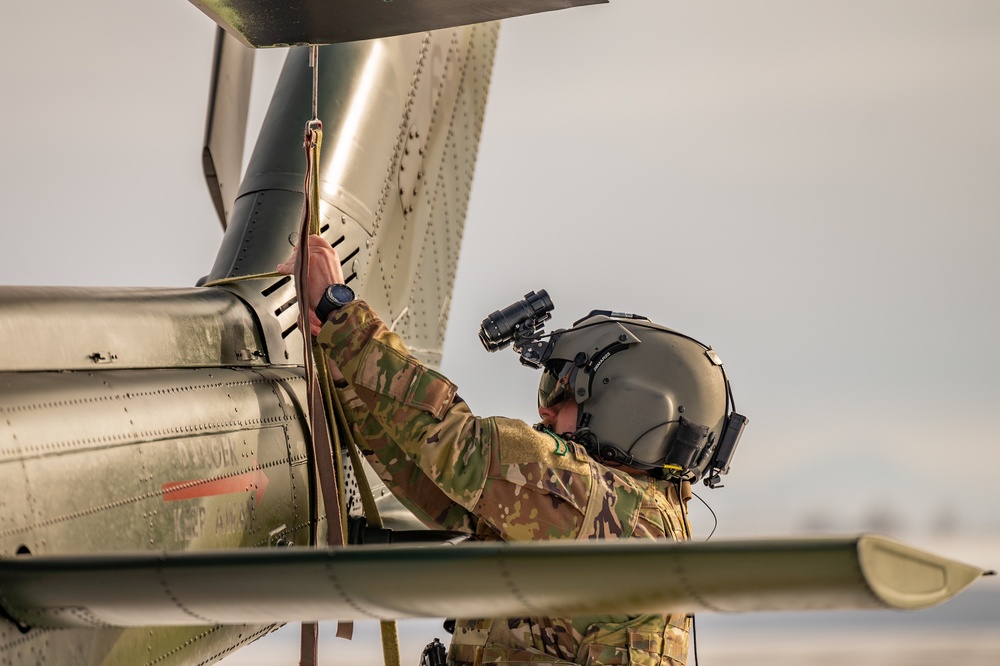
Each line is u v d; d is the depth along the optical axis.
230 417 9.55
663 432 11.08
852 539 4.96
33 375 7.75
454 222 16.33
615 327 11.53
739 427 11.76
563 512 10.20
